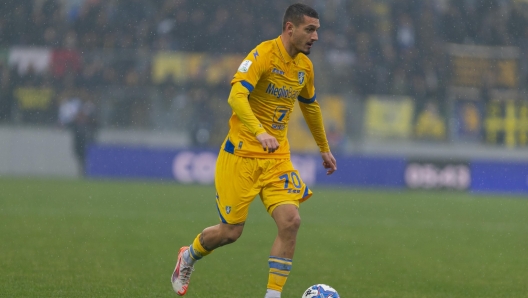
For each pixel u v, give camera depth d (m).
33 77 78.75
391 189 72.88
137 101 77.38
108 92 77.38
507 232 40.41
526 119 79.00
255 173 18.64
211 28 85.06
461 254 31.47
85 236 33.69
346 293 22.11
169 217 42.91
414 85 81.81
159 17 85.31
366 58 82.94
